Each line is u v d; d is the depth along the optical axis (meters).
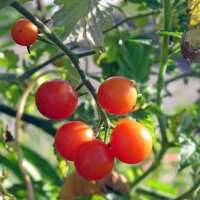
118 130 0.38
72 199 0.59
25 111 0.67
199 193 0.56
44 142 0.93
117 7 0.58
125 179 0.60
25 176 0.44
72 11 0.39
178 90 1.03
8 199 0.44
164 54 0.52
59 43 0.38
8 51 0.64
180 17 0.47
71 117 0.60
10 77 0.55
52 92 0.39
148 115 0.48
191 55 0.38
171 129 0.59
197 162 0.54
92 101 0.58
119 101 0.38
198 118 0.61
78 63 0.39
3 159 0.62
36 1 0.63
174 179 0.80
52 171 0.65
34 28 0.41
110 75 0.57
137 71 0.61
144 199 0.68
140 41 0.48
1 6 0.37
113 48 0.61
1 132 0.48
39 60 0.66
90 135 0.40
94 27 0.39
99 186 0.59
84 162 0.38
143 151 0.38
